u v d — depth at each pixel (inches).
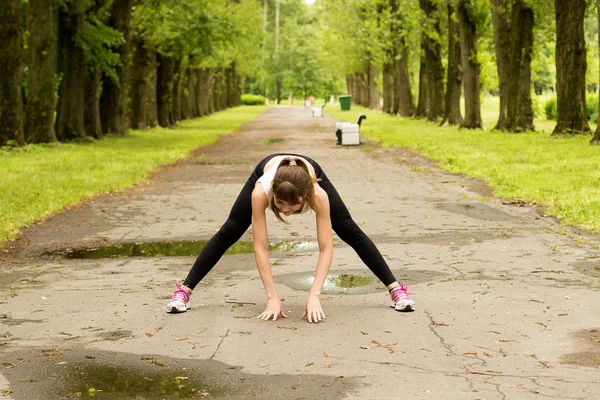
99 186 589.6
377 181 629.3
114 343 198.7
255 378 170.4
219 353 188.5
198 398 158.9
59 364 182.2
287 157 212.2
